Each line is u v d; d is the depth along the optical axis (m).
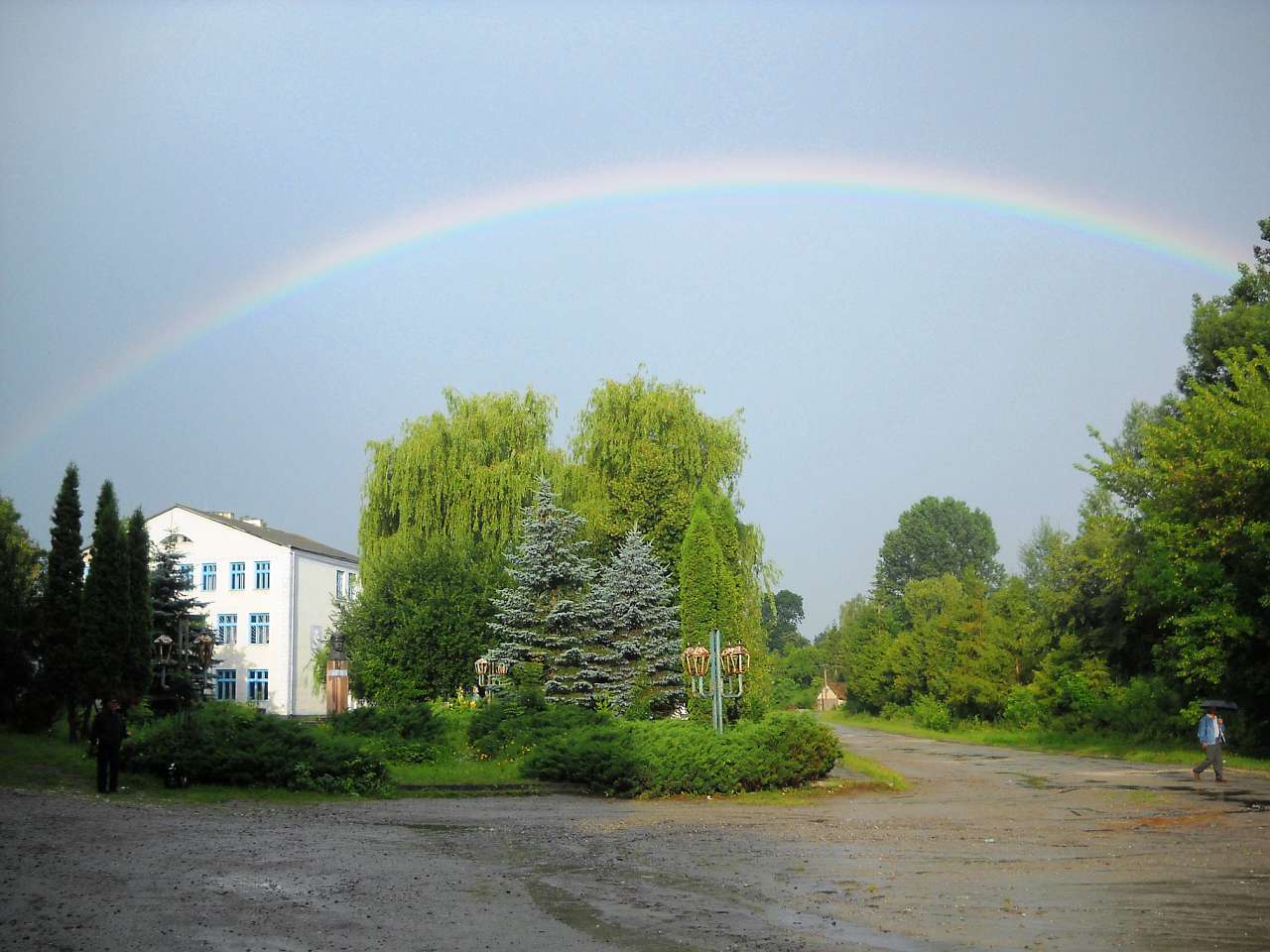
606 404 44.62
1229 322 48.53
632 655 35.09
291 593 72.81
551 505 35.72
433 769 25.50
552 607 34.69
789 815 19.42
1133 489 39.41
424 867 12.98
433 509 45.19
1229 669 35.19
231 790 21.53
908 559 132.88
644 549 36.22
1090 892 11.23
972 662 68.94
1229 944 8.84
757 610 43.50
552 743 24.88
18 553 34.88
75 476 31.42
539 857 13.93
